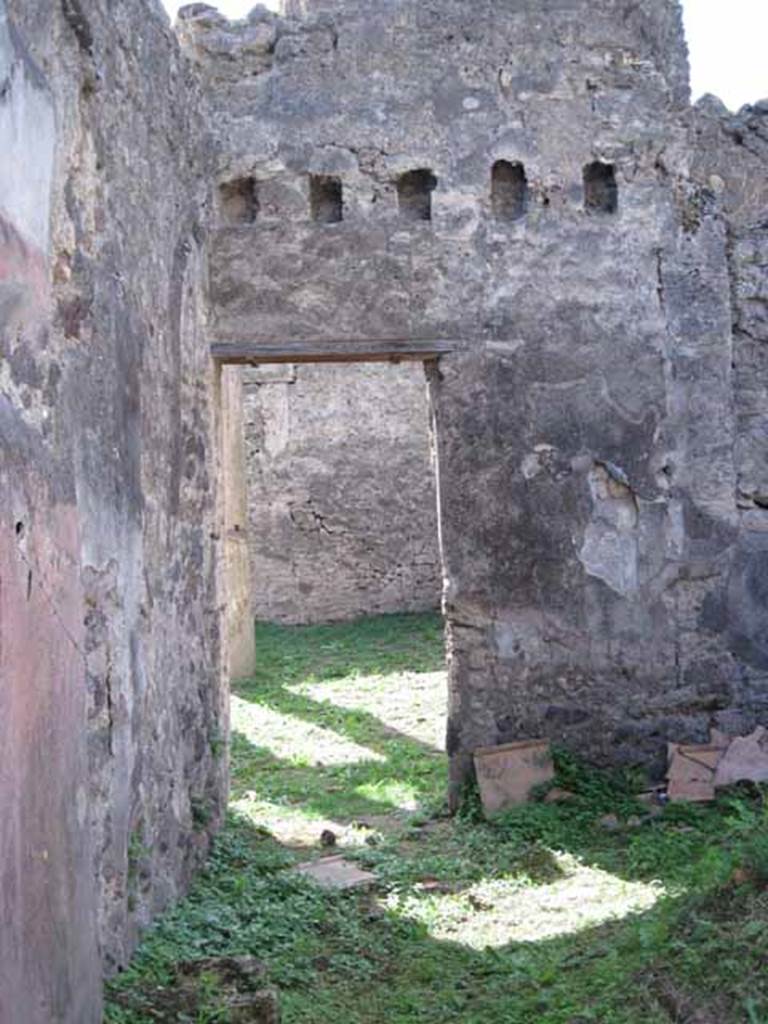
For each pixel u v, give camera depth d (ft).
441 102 19.51
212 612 17.29
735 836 14.79
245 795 20.49
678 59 19.95
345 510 38.88
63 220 10.19
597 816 18.19
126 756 12.13
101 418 11.45
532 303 19.47
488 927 14.08
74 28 10.62
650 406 19.56
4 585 7.53
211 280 19.07
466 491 19.31
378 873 16.21
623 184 19.72
